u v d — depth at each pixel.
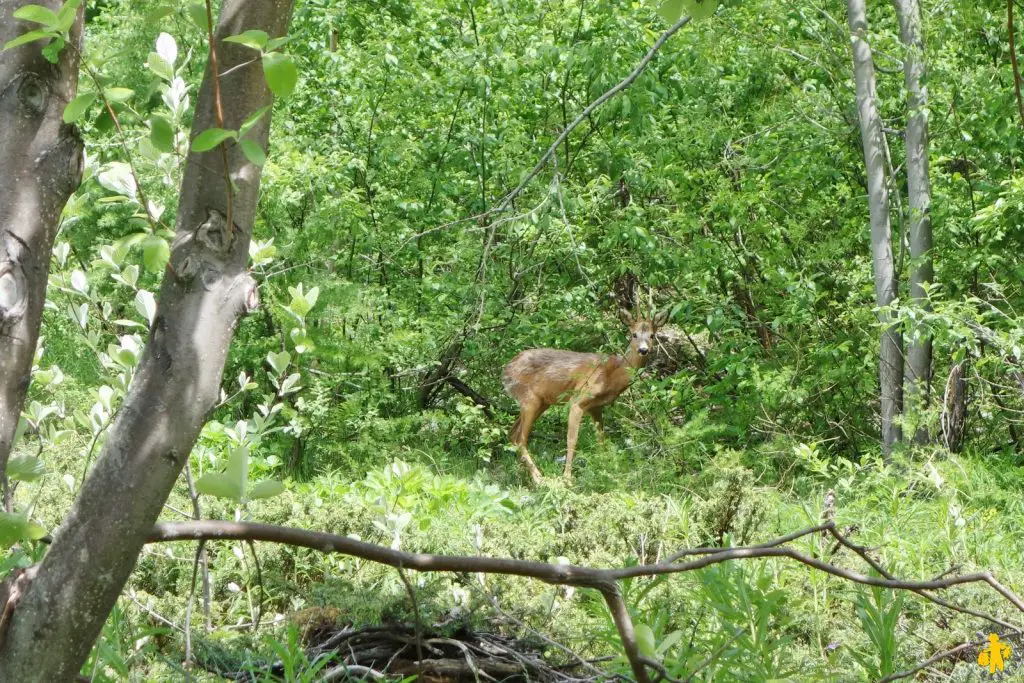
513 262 16.20
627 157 16.20
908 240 14.39
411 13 18.27
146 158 3.96
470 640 5.64
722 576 5.01
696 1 3.55
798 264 15.95
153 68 3.79
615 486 11.45
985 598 6.41
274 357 5.57
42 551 4.38
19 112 2.69
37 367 5.76
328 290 13.30
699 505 7.81
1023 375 13.55
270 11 2.63
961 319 12.60
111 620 4.76
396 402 15.27
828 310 15.80
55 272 5.66
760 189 15.86
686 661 4.52
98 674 4.35
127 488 2.56
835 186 15.80
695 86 16.12
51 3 2.73
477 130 16.53
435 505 9.28
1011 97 13.38
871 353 14.11
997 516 9.68
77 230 8.98
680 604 5.81
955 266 13.98
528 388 14.91
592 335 16.91
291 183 13.87
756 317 16.45
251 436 7.31
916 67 13.84
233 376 13.75
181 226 2.64
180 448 2.59
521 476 14.27
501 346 16.06
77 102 2.57
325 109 16.23
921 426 13.36
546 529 8.30
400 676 5.14
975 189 15.09
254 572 6.34
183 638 5.21
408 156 15.93
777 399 14.83
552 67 16.42
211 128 2.53
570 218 16.03
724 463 9.21
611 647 5.56
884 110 15.12
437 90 16.36
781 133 15.98
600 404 15.01
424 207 16.33
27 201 2.69
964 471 11.16
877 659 5.77
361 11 17.67
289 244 13.36
